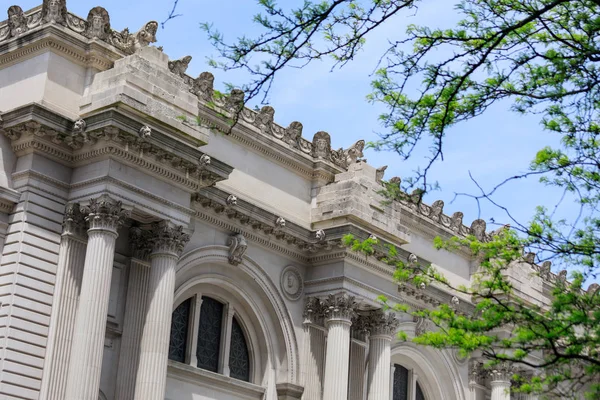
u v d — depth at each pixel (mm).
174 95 48812
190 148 48125
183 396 51781
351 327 58938
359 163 59344
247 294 55688
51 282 45531
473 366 68750
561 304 28859
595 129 26688
